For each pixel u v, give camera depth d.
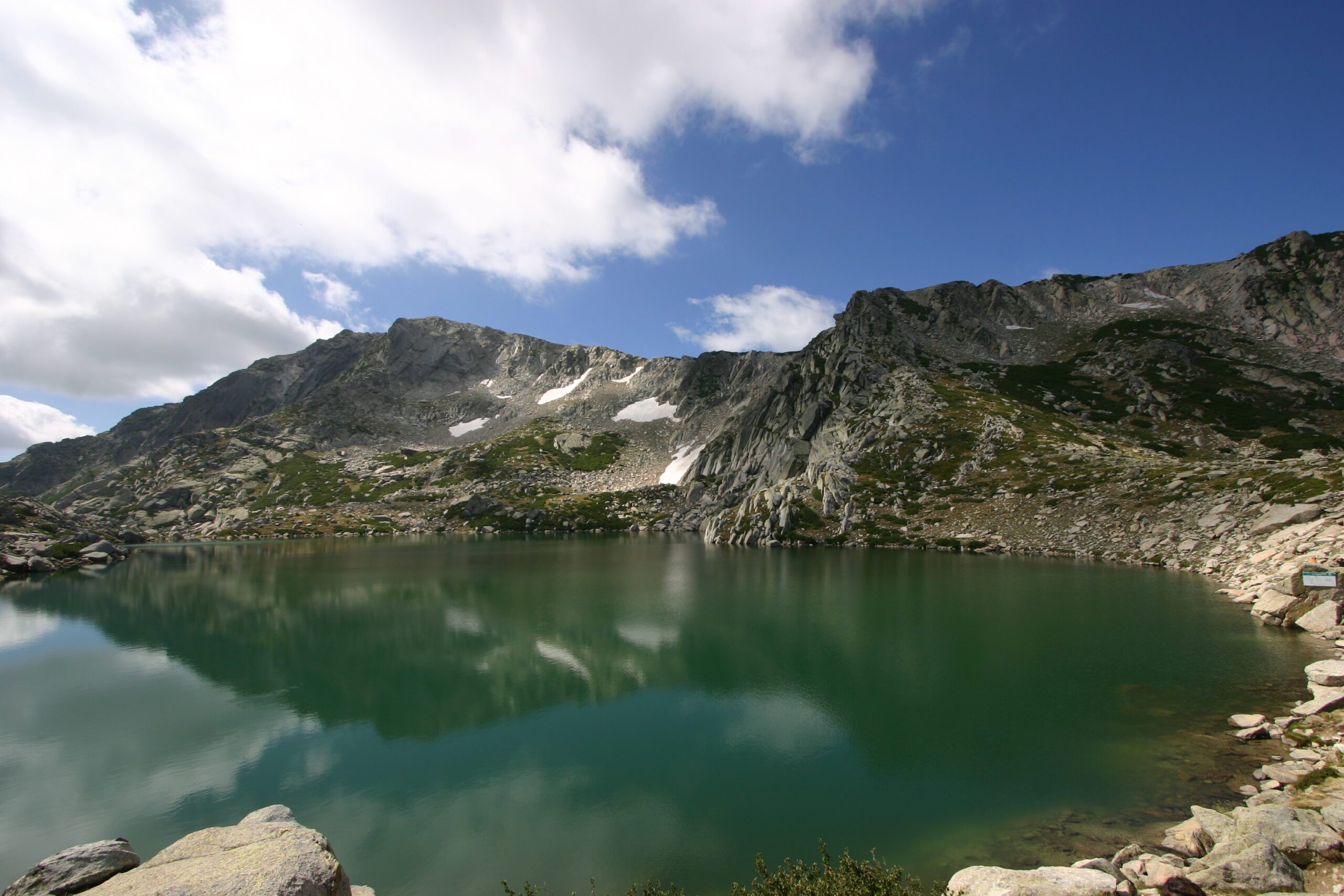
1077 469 94.38
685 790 21.50
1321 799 15.91
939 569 68.56
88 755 25.83
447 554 102.00
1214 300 181.75
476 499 176.00
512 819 20.03
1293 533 49.34
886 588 57.28
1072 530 79.12
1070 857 15.96
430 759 24.70
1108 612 43.81
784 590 58.91
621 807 20.55
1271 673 28.92
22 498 123.50
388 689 33.03
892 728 25.86
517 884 16.62
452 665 36.88
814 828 18.75
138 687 34.56
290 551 114.69
